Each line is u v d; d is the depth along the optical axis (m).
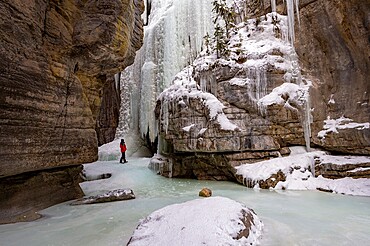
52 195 6.72
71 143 6.57
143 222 4.17
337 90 9.16
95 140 7.56
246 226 3.82
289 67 10.01
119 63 8.34
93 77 8.38
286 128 9.41
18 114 4.93
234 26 12.48
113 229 4.59
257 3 13.45
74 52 6.85
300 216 5.06
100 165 13.61
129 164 14.00
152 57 16.48
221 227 3.59
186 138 10.41
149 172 12.22
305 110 9.30
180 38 15.56
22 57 5.02
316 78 9.75
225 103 10.04
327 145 8.91
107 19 6.89
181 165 11.62
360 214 5.18
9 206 5.39
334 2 8.76
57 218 5.42
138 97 17.58
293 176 8.27
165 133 11.59
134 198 7.46
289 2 10.78
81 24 6.67
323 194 7.21
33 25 5.31
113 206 6.49
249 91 9.73
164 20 16.08
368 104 8.20
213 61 11.07
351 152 8.53
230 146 9.49
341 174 7.82
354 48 8.59
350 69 8.86
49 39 5.85
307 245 3.61
